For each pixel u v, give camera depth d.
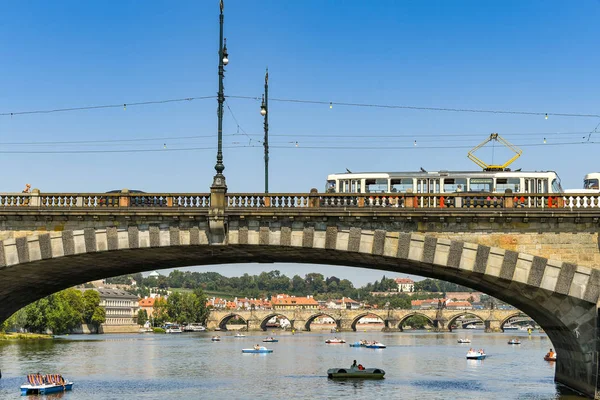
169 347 184.88
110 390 83.31
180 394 80.12
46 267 68.06
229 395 79.81
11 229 62.50
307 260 74.88
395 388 86.44
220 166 61.12
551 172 73.75
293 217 60.28
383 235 59.41
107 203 62.09
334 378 99.94
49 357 138.38
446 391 82.12
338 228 60.12
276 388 87.12
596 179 79.62
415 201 59.12
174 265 82.50
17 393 79.38
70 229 62.22
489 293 75.69
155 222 61.78
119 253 64.44
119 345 192.12
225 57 62.22
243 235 60.94
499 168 79.50
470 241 58.53
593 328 58.75
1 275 68.00
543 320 71.12
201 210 60.59
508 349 177.00
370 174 76.62
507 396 75.00
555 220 57.59
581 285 56.84
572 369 69.75
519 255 57.56
